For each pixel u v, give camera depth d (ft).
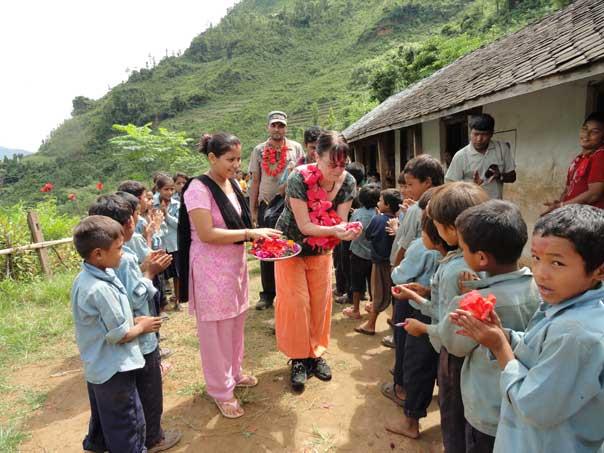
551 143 19.42
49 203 34.12
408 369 8.67
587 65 11.43
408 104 32.55
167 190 17.75
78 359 13.46
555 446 4.37
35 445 9.25
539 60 15.83
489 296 4.99
